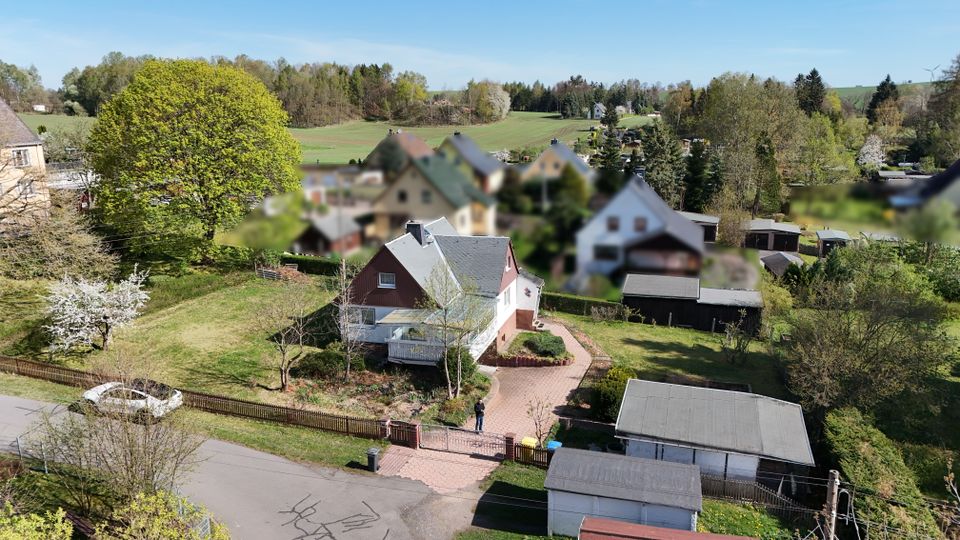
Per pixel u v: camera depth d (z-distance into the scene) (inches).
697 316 1700.3
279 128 1775.3
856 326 1114.1
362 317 1369.3
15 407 994.1
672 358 1467.8
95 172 1770.4
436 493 854.5
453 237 1414.9
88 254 1409.9
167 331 1406.3
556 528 778.2
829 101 4997.5
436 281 1263.5
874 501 734.5
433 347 1215.6
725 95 3225.9
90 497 745.0
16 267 1390.3
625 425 934.4
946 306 1579.7
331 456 935.0
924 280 1638.8
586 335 1598.2
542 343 1418.6
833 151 2999.5
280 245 1678.2
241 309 1572.3
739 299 1664.6
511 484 885.8
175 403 1024.2
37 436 880.9
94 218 1764.3
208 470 872.3
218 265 1856.5
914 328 1090.1
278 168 1701.5
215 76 1673.2
